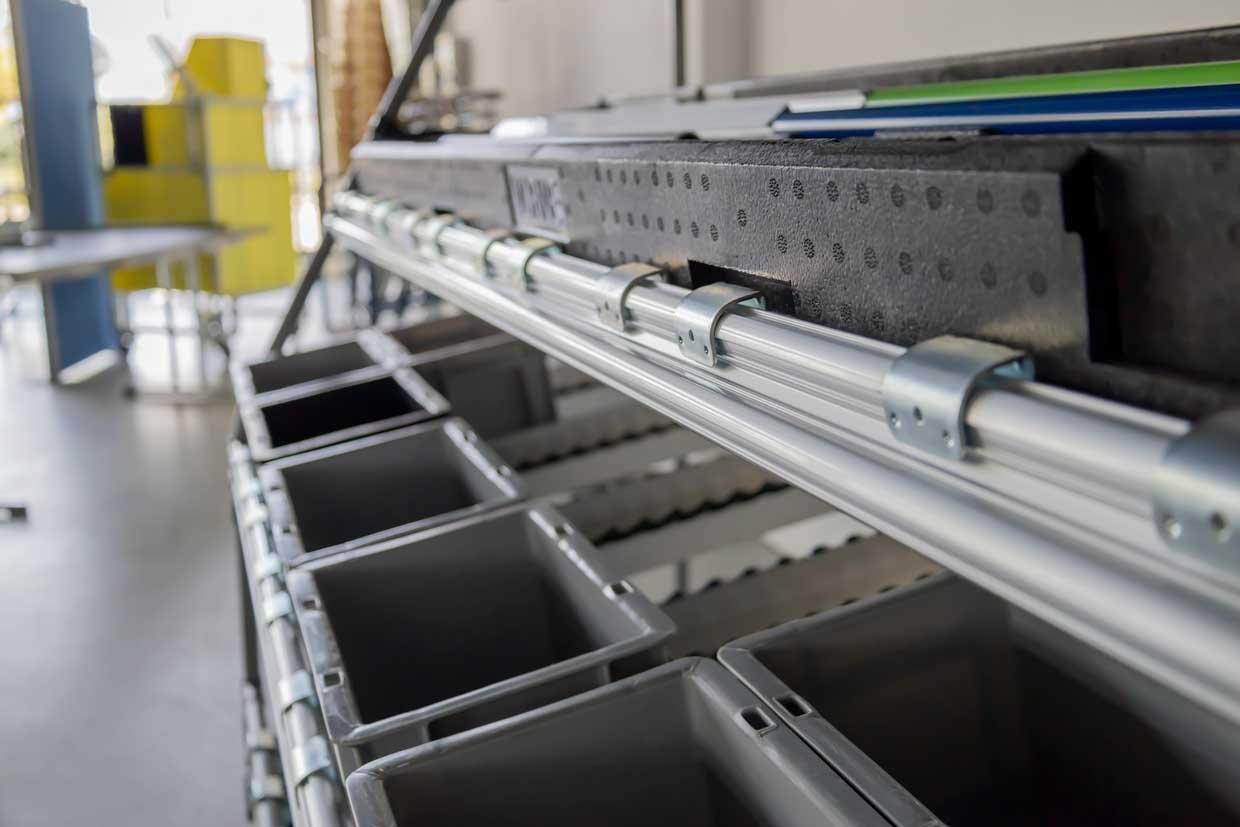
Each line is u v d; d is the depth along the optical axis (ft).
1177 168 1.34
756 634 2.60
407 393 5.76
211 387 15.76
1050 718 2.82
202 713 6.80
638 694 2.46
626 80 10.52
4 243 14.62
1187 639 1.04
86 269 12.45
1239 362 1.31
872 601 2.69
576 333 2.82
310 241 28.58
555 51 12.17
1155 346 1.42
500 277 3.42
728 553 8.61
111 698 7.03
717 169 2.26
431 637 3.72
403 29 19.95
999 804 2.88
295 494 4.62
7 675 7.39
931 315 1.72
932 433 1.43
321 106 8.90
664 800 2.55
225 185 19.52
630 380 2.42
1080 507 1.21
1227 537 0.99
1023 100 2.46
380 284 15.84
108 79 23.82
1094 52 3.34
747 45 7.73
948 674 2.79
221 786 6.04
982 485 1.37
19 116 16.66
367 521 4.76
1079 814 2.80
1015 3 5.35
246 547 4.12
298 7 26.89
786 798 2.11
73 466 12.05
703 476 4.43
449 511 4.83
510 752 2.39
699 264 2.45
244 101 19.94
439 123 14.02
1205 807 2.47
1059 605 1.21
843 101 3.25
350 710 2.60
